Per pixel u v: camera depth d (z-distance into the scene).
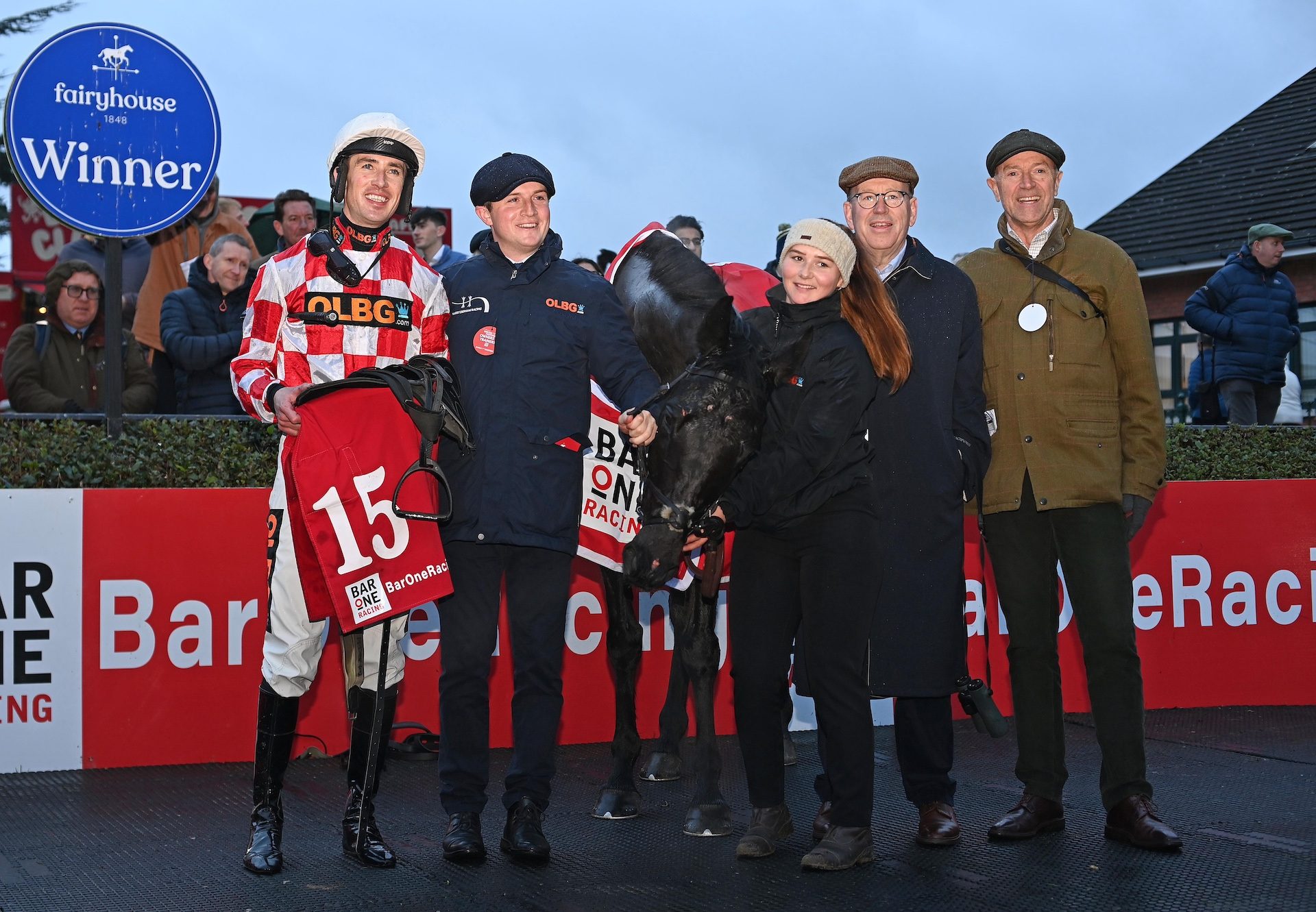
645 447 3.19
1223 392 8.42
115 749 4.41
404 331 3.32
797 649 3.64
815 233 3.24
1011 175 3.70
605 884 3.11
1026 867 3.24
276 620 3.28
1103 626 3.56
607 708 5.05
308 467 3.09
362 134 3.27
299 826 3.65
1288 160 18.45
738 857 3.33
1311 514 5.75
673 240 3.88
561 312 3.45
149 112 4.59
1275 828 3.60
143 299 7.04
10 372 5.51
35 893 3.01
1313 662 5.74
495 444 3.36
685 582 3.61
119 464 4.57
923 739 3.49
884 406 3.47
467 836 3.29
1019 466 3.64
